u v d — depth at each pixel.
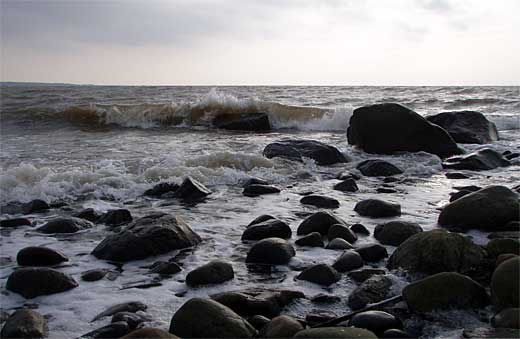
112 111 18.45
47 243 5.30
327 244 5.20
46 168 8.28
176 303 3.82
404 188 8.12
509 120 17.00
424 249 4.26
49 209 6.77
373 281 4.00
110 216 6.07
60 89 37.66
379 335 3.27
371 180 8.85
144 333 2.85
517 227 5.30
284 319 3.20
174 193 7.64
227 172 8.77
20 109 18.95
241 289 4.05
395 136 11.18
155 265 4.60
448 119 13.70
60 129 16.58
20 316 3.37
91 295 3.98
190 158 9.55
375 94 36.78
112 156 10.40
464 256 4.21
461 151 11.20
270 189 7.78
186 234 5.21
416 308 3.56
